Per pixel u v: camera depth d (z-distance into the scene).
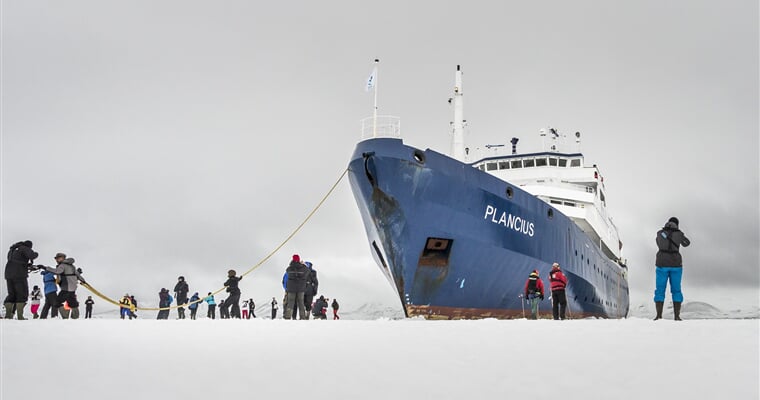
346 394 4.09
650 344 6.25
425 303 22.80
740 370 4.77
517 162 36.53
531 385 4.32
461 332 7.73
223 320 11.73
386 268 25.56
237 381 4.52
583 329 7.99
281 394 4.10
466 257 22.53
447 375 4.71
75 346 6.45
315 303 27.52
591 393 4.05
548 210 26.09
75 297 15.91
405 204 21.30
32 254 14.12
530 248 24.58
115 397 4.00
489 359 5.44
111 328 8.62
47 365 5.21
